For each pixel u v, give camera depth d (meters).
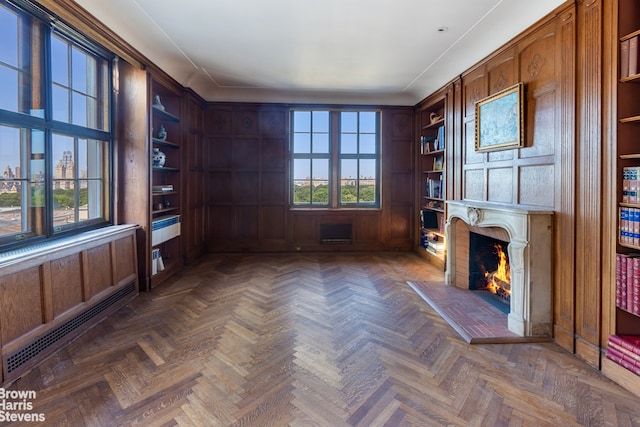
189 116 4.96
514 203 3.13
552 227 2.62
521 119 2.96
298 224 5.94
